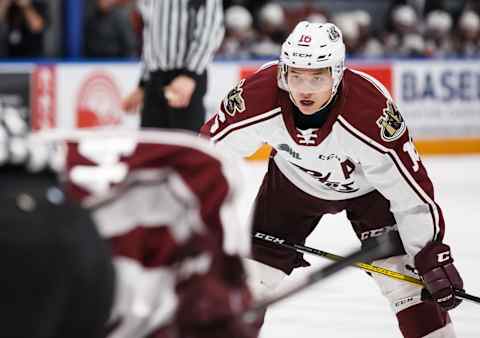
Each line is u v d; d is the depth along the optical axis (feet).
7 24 75.36
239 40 82.02
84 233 11.58
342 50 22.67
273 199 26.63
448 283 23.79
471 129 80.02
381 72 77.97
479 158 77.46
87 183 12.74
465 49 89.86
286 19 89.76
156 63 42.47
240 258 12.67
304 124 23.61
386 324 33.27
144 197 12.57
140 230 12.44
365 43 86.07
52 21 76.48
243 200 57.36
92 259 11.51
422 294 24.62
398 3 89.35
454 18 94.07
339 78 22.74
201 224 12.50
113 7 76.02
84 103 71.77
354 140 23.27
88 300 11.50
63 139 13.09
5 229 11.22
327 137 23.52
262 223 26.94
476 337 31.37
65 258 11.30
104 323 11.83
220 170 12.87
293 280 38.96
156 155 12.82
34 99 71.05
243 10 82.38
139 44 81.35
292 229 26.86
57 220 11.45
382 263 25.57
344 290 37.76
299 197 26.27
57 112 71.41
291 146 24.34
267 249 26.45
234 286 12.51
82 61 71.56
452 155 79.36
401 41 87.20
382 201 25.67
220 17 42.37
